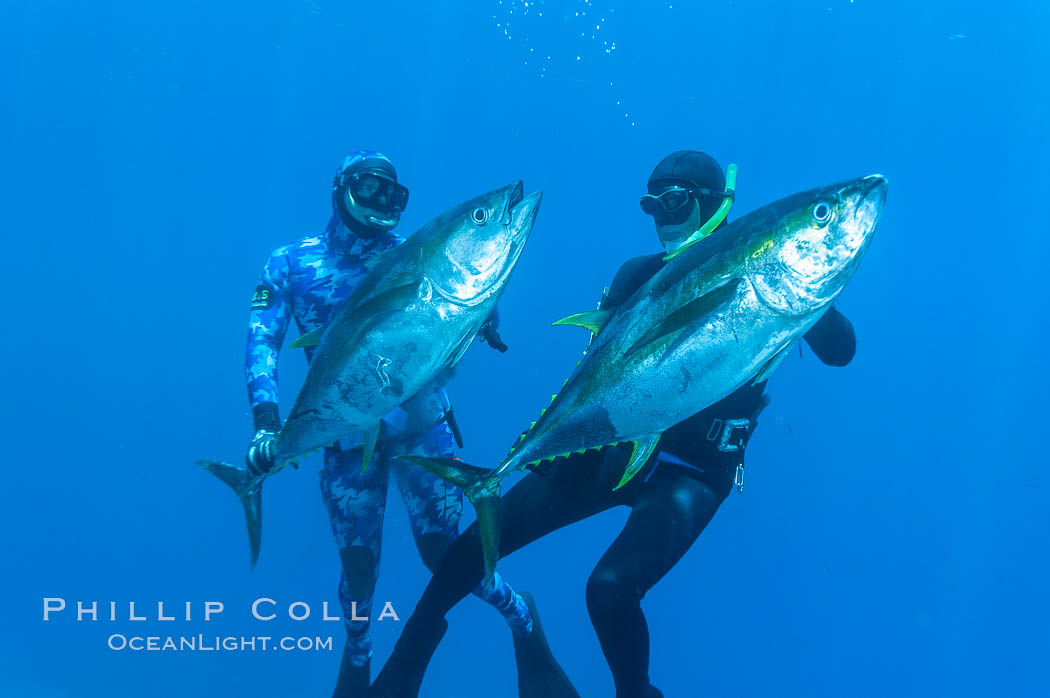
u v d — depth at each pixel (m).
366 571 3.18
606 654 2.43
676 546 2.43
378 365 1.92
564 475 2.61
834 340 2.56
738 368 1.70
